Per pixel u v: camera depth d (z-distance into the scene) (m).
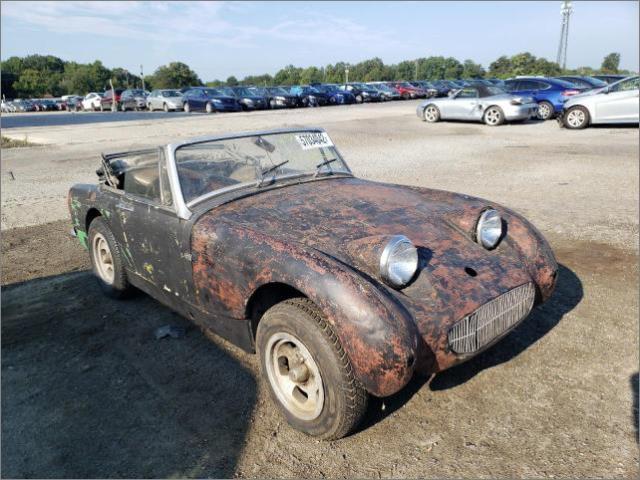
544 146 12.59
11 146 15.87
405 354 2.35
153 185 3.79
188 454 2.67
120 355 3.68
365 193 3.63
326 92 32.91
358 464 2.54
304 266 2.56
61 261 5.65
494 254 3.19
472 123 18.33
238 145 3.82
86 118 28.69
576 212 6.68
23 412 3.07
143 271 3.96
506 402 2.93
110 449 2.73
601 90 15.36
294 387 2.82
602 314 3.91
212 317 3.26
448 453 2.58
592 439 2.61
